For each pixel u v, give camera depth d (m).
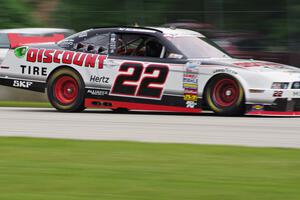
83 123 27.69
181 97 30.69
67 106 32.59
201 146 21.38
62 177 16.86
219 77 30.17
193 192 15.25
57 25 55.16
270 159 19.25
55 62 32.75
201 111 30.50
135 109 31.52
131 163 18.72
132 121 28.36
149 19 51.31
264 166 18.27
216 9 49.00
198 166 18.27
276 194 15.06
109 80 31.81
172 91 30.80
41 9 56.56
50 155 19.97
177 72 30.69
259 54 47.47
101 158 19.47
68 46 32.84
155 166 18.30
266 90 29.53
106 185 15.94
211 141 22.67
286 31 46.94
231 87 30.11
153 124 27.27
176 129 25.69
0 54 42.88
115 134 24.42
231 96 30.11
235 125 26.84
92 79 32.09
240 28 48.25
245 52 47.78
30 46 33.41
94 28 32.84
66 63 32.53
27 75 33.31
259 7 47.81
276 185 15.98
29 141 22.47
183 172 17.48
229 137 23.62
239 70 29.84
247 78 29.72
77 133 24.67
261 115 30.92
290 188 15.66
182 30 33.03
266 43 47.41
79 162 18.89
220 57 32.06
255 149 20.84
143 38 31.77
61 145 21.67
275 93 29.53
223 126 26.53
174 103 30.81
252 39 47.81
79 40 32.75
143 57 31.50
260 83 29.61
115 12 52.50
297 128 25.95
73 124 27.34
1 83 33.78
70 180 16.50
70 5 54.56
